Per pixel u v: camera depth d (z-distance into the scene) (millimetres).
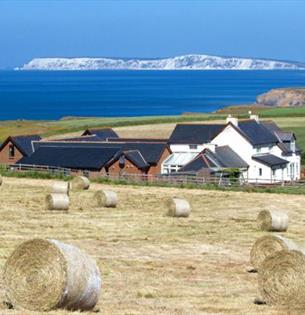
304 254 51250
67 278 45406
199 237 88500
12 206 112562
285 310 49969
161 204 121938
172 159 194125
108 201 115312
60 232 88688
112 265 68625
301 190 145625
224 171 182625
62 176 161000
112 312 46344
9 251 73625
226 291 57312
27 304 46375
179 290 57219
